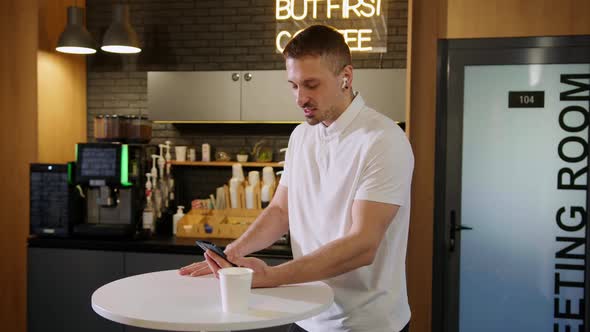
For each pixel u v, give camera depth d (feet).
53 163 13.70
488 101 12.02
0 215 13.37
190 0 15.07
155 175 13.52
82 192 12.98
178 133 15.15
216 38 15.02
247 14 14.89
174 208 14.83
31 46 13.23
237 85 13.58
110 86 15.39
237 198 13.55
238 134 14.97
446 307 12.23
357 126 6.04
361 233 5.53
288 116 13.43
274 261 11.79
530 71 11.85
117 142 13.58
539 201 11.98
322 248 5.52
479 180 12.12
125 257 12.29
